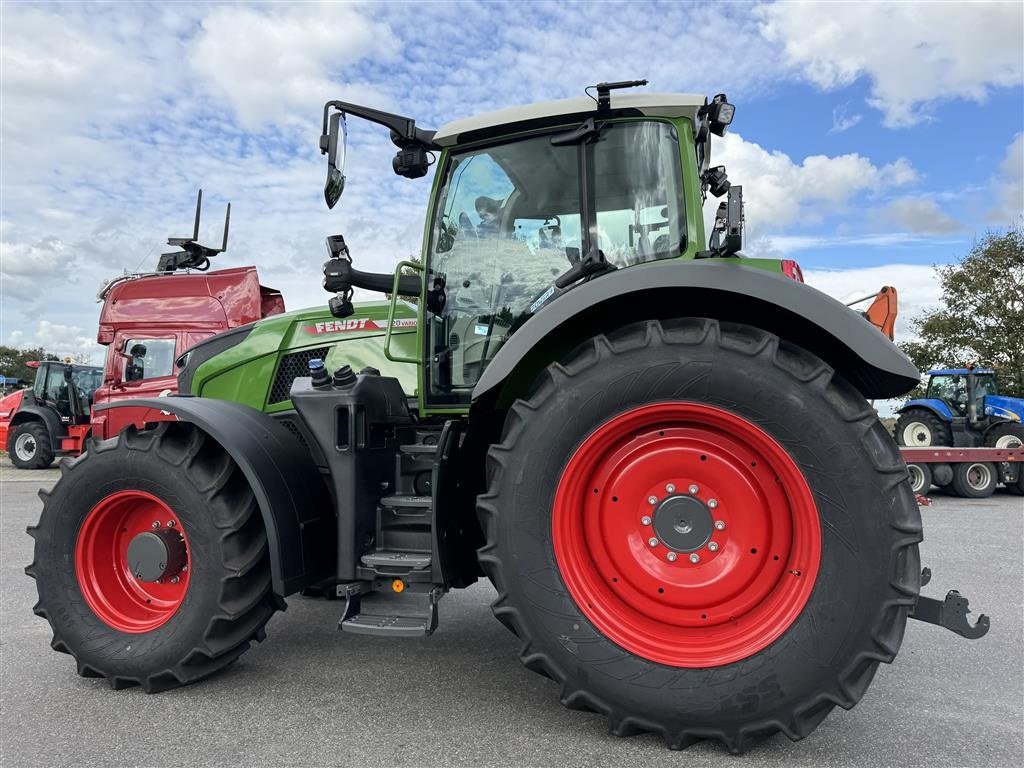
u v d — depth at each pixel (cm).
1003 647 332
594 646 222
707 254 262
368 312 375
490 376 236
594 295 232
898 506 208
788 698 210
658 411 229
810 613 211
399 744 228
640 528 235
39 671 299
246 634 275
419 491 298
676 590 228
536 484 232
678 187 288
